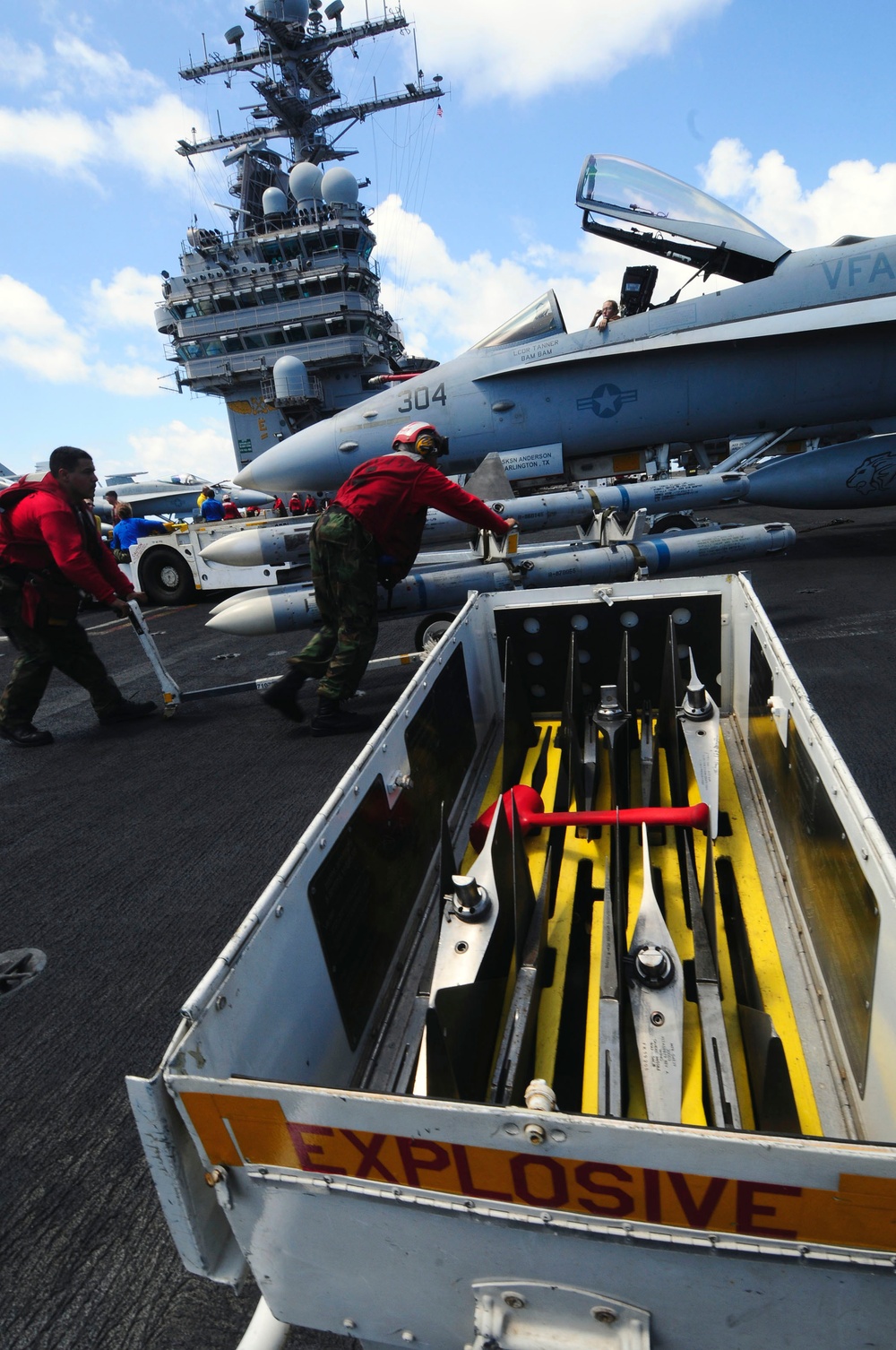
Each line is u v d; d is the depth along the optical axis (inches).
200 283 972.6
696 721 101.4
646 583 117.4
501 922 71.6
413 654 194.9
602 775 107.4
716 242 356.5
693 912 74.8
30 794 172.1
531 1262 37.8
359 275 964.6
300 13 1081.4
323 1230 40.8
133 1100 37.1
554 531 613.9
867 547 370.0
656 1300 37.0
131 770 180.9
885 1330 34.5
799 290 353.4
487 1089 63.0
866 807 54.3
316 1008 57.2
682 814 84.7
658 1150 31.6
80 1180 70.4
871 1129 51.8
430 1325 43.0
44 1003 96.8
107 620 415.8
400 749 81.3
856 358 351.3
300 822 142.4
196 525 408.5
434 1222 38.0
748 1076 60.0
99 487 1192.2
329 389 1040.8
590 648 122.5
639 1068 62.8
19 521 181.3
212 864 129.5
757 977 69.7
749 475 349.7
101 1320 57.9
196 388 1044.5
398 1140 35.5
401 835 80.8
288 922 53.1
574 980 72.6
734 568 333.7
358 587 163.0
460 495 153.1
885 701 166.2
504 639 124.2
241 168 1102.4
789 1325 35.9
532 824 87.9
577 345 361.4
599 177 369.1
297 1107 35.8
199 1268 43.5
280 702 185.5
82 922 115.2
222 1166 39.8
